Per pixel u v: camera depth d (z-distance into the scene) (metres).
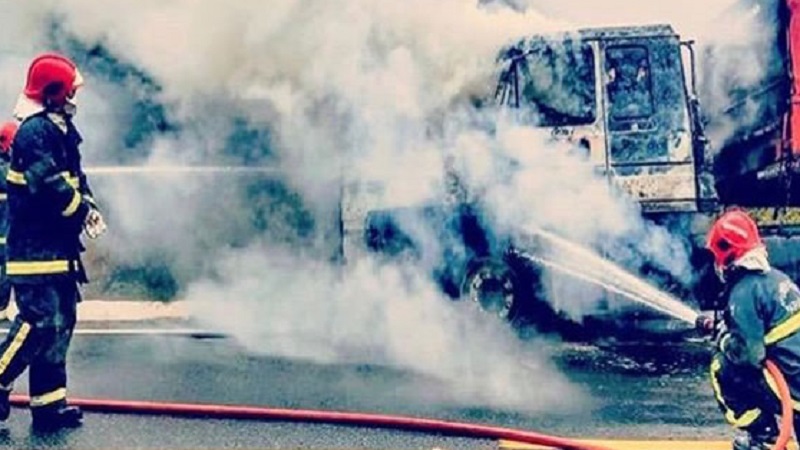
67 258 5.47
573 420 5.86
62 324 5.50
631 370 6.98
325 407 6.12
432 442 5.48
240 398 6.31
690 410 6.04
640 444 5.39
